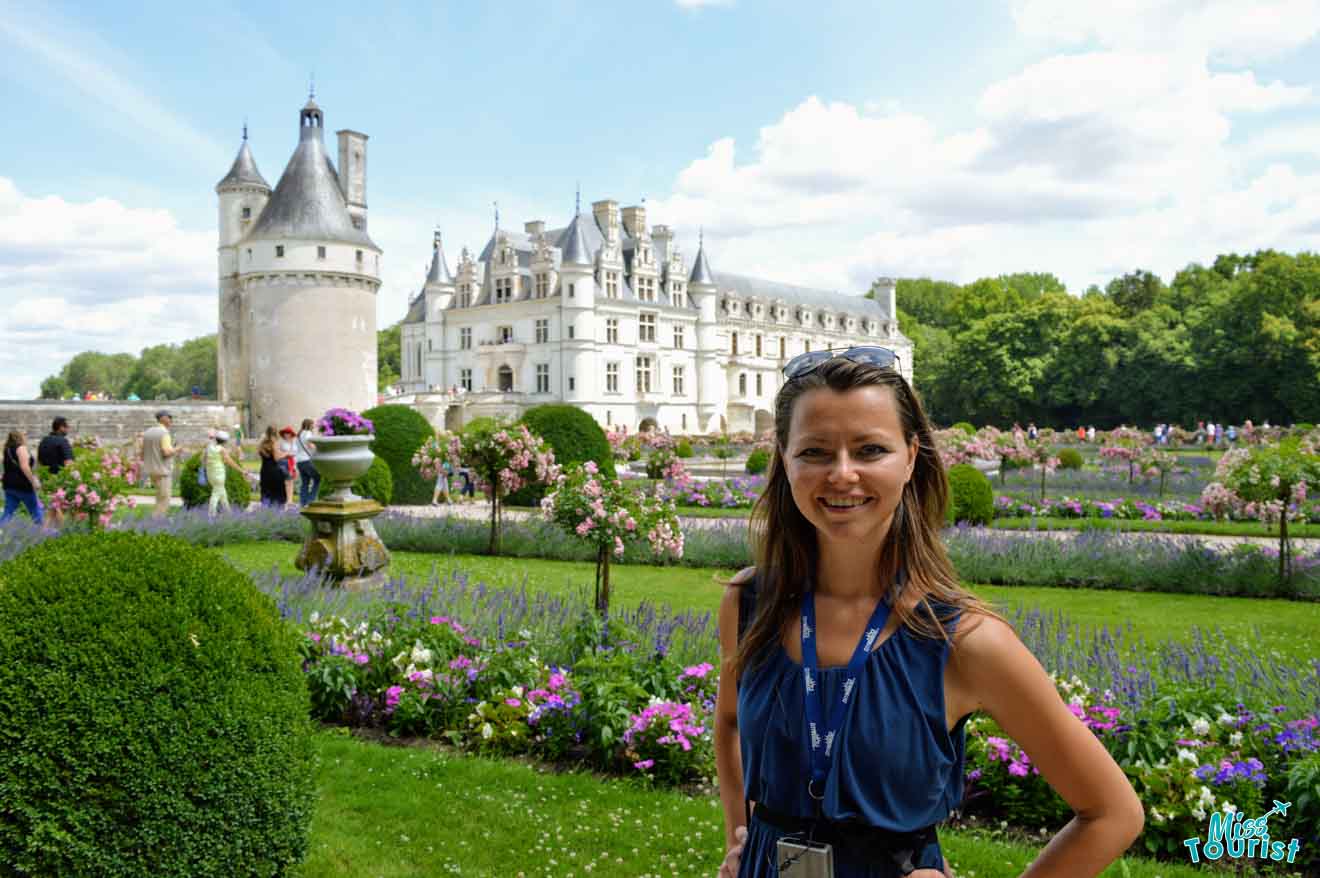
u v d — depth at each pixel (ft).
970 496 59.11
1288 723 17.72
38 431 147.64
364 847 15.88
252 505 64.85
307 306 152.97
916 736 6.34
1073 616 35.96
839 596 7.04
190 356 419.95
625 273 215.51
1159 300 271.90
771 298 265.54
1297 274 215.31
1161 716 17.84
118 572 12.26
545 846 16.06
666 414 221.66
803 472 6.65
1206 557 42.47
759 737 6.90
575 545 49.03
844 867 6.40
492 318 213.87
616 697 20.24
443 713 22.07
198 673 12.03
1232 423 224.33
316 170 156.35
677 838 16.39
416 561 47.88
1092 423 253.65
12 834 10.90
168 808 11.53
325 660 23.07
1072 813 16.90
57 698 11.18
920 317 418.51
